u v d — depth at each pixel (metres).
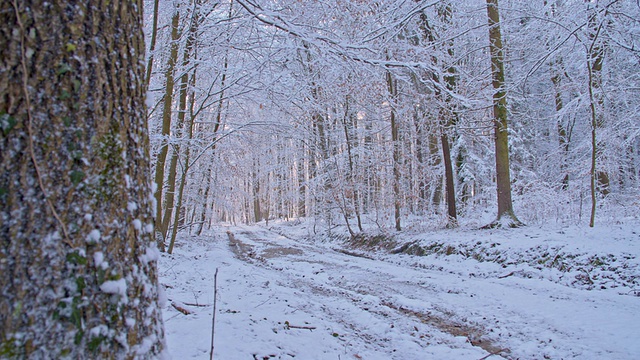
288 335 4.82
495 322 6.33
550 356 5.00
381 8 9.34
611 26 12.48
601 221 11.45
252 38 9.67
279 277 10.47
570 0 14.35
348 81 9.09
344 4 8.04
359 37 8.48
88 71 1.79
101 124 1.82
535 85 20.05
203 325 4.61
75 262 1.67
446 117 13.63
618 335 5.38
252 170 22.69
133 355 1.83
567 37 11.80
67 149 1.70
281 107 11.41
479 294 7.92
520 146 19.52
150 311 2.00
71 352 1.62
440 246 12.44
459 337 5.70
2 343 1.52
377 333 5.88
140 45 2.13
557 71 16.44
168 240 16.86
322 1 7.89
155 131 12.76
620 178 18.30
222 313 5.36
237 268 10.64
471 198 19.66
